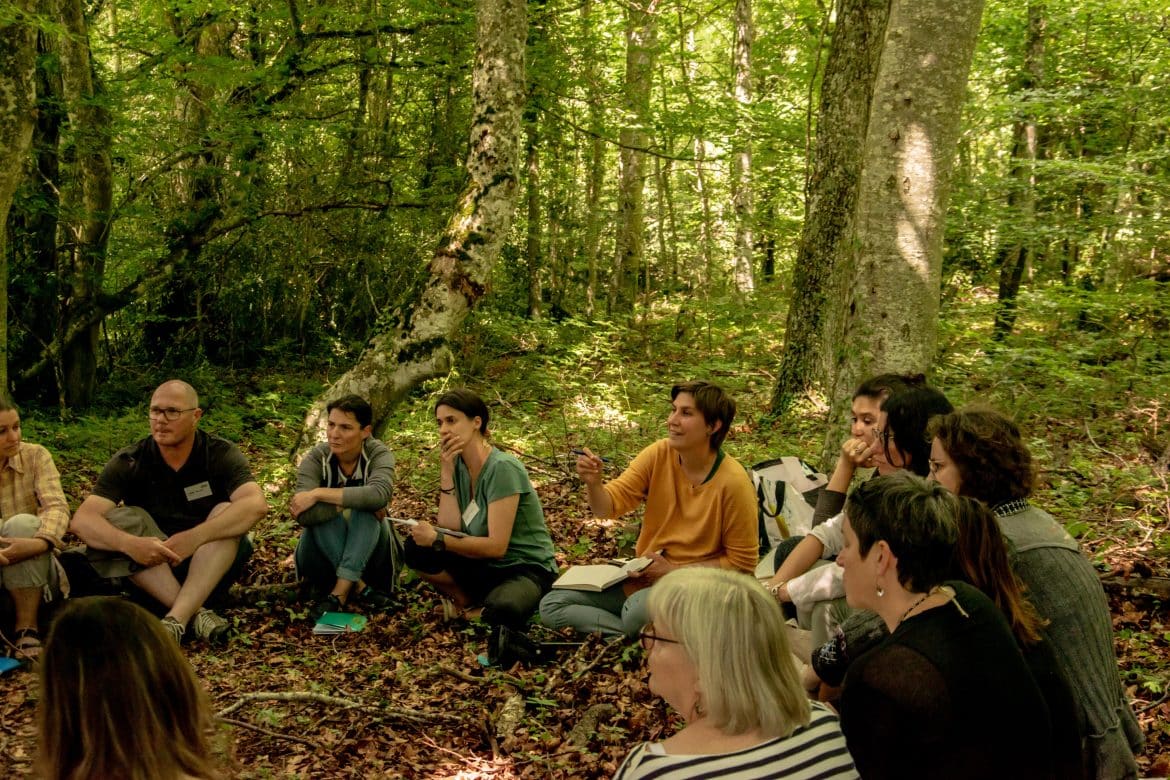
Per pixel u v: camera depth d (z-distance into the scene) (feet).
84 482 24.79
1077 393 30.45
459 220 24.93
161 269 37.22
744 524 14.33
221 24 41.45
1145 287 37.22
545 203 55.11
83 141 32.86
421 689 13.80
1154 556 17.03
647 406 36.52
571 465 26.21
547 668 14.67
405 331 24.41
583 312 60.85
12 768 10.49
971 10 17.12
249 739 12.09
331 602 16.53
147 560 15.08
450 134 43.45
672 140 47.62
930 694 5.89
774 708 5.69
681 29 50.06
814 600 10.46
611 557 19.75
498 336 46.93
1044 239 42.55
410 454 28.17
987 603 6.40
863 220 18.15
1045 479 22.82
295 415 34.63
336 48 39.47
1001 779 5.84
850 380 18.26
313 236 42.98
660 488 14.94
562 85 42.70
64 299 37.40
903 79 17.46
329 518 16.57
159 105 37.35
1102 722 7.50
